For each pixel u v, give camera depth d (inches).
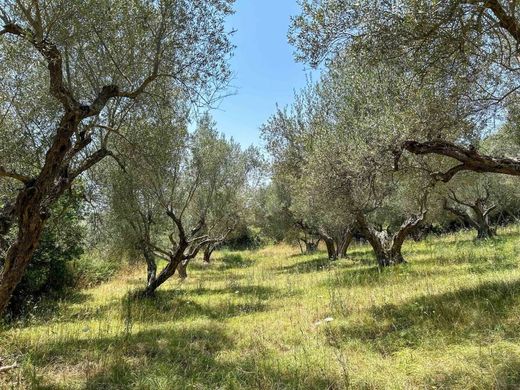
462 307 237.9
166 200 445.7
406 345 208.8
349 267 574.9
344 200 436.1
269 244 1497.3
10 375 188.9
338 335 235.0
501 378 151.9
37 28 181.3
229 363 204.8
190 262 937.5
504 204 832.3
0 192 249.3
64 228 437.4
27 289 416.8
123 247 472.7
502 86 259.9
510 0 188.1
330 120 484.7
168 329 286.0
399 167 315.0
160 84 259.9
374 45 210.2
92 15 202.7
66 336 268.5
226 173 608.7
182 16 224.4
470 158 243.8
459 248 564.4
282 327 269.6
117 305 400.8
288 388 168.7
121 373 195.6
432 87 251.1
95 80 231.0
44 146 232.7
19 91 227.6
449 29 193.8
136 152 288.5
